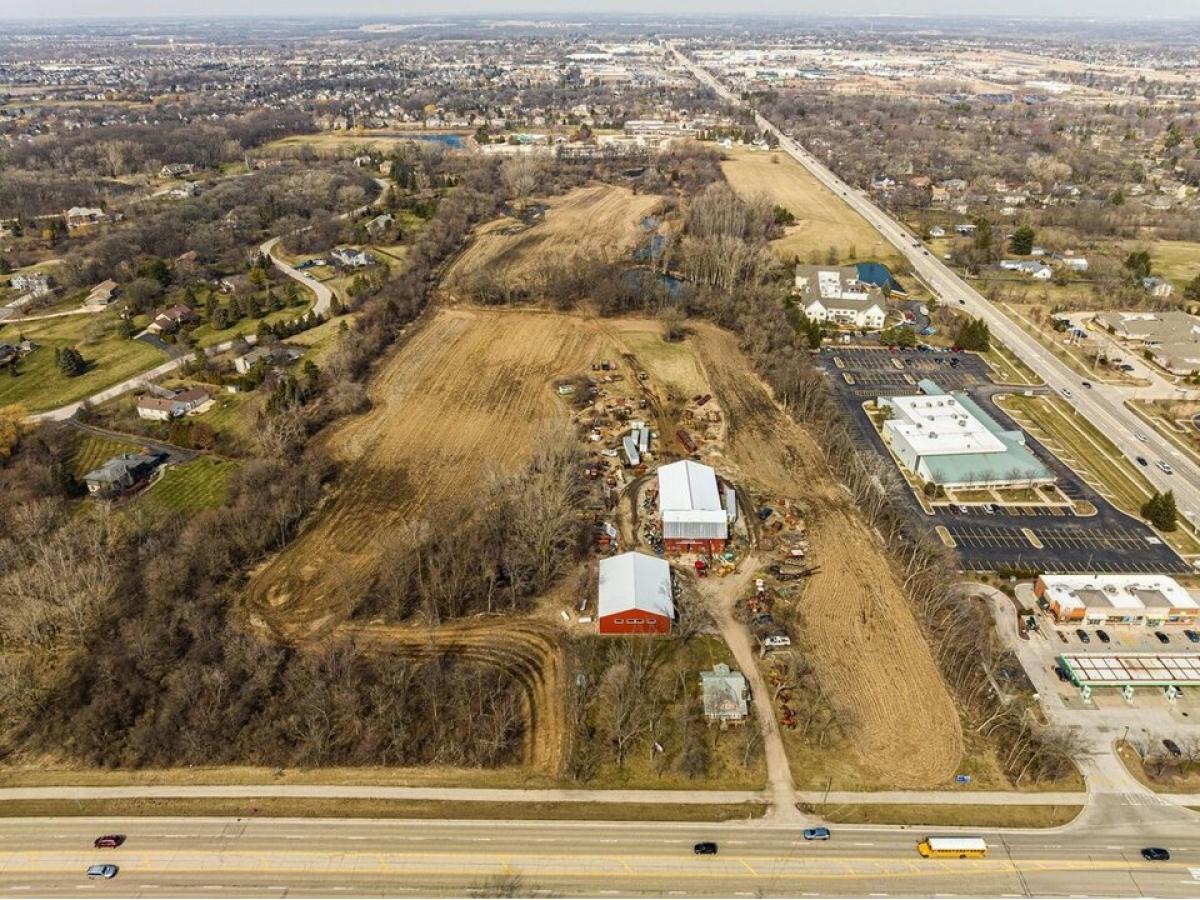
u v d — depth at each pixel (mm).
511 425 145250
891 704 88938
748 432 145125
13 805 77625
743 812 76875
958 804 77812
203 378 159000
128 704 86438
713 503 117312
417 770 81250
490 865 72000
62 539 106250
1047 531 118938
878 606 103500
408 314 191875
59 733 84688
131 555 108250
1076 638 98625
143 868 71625
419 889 69875
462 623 99875
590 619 100812
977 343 181250
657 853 73062
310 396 152375
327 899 69000
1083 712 88250
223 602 101875
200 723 83750
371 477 129250
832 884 70500
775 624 99375
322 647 95375
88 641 95250
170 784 79750
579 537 113562
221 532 110438
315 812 76750
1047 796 78812
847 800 78188
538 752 83188
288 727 84000
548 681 92000
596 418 147250
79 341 178500
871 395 161000
